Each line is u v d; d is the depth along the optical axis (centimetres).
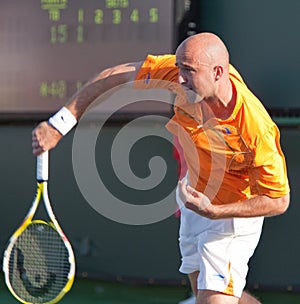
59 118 1236
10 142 2002
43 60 1936
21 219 2003
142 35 1862
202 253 1279
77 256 1956
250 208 1161
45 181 1292
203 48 1121
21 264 1516
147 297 1859
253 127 1141
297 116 1816
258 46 1830
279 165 1152
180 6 1831
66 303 1806
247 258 1282
